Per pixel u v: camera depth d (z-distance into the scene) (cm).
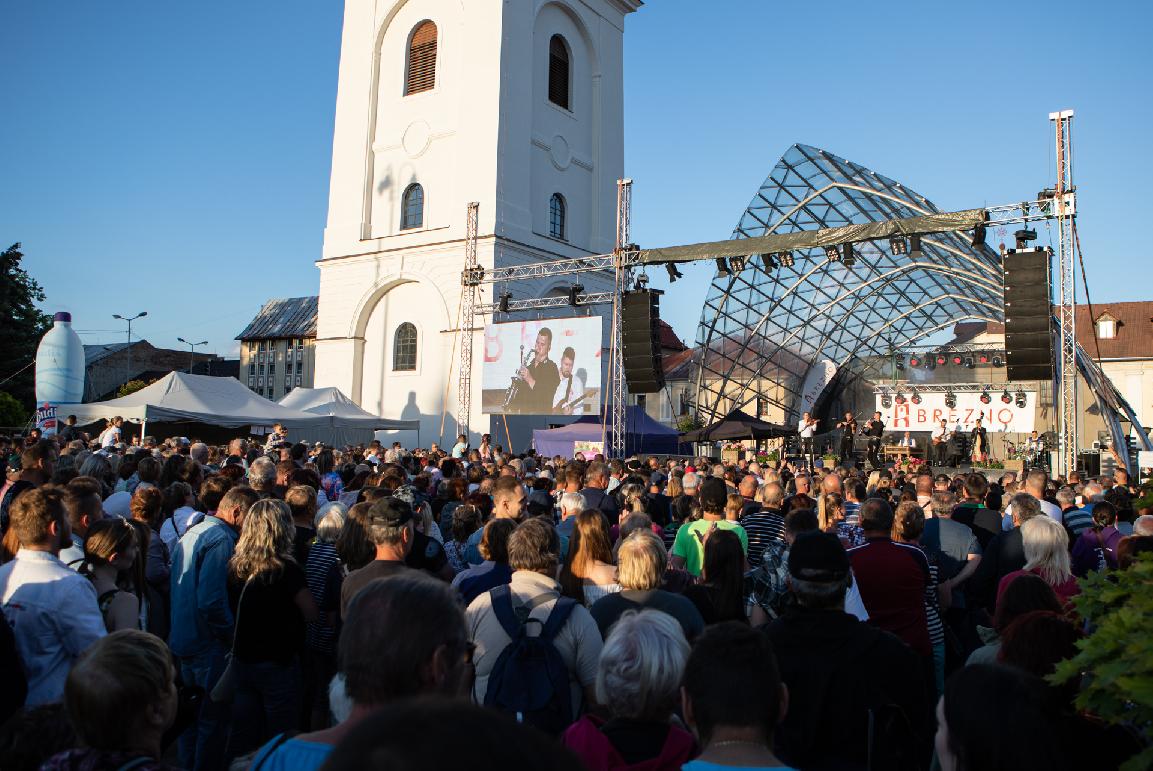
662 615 338
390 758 102
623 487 977
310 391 2975
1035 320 1781
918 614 583
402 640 240
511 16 3381
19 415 3616
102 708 257
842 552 402
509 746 106
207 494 713
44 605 435
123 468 1071
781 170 3156
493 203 3256
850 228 2027
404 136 3544
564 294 3622
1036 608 431
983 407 3662
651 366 2209
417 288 3472
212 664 586
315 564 616
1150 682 229
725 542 568
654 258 2284
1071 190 1817
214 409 2400
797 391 3897
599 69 3844
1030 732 243
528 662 407
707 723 271
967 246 3031
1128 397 5053
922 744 383
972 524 941
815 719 376
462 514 784
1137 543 498
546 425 3478
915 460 3306
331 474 1246
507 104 3338
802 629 393
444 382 3347
